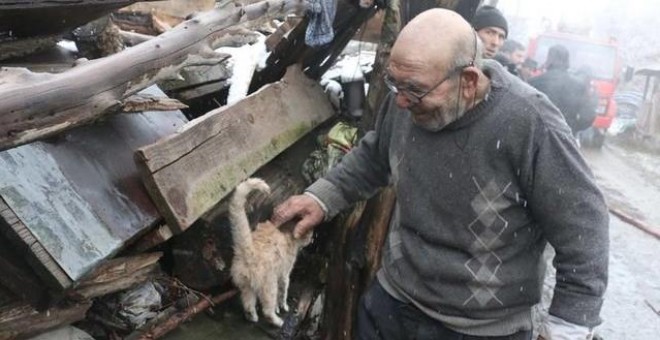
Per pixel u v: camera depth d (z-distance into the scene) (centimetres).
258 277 327
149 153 254
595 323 173
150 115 311
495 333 194
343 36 447
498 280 187
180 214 264
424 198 192
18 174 213
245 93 427
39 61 282
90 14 266
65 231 215
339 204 236
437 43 164
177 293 318
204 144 299
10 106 137
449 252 191
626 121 1438
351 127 446
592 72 1164
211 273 330
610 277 552
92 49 317
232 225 312
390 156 206
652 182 979
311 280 391
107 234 231
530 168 173
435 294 196
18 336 223
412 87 168
